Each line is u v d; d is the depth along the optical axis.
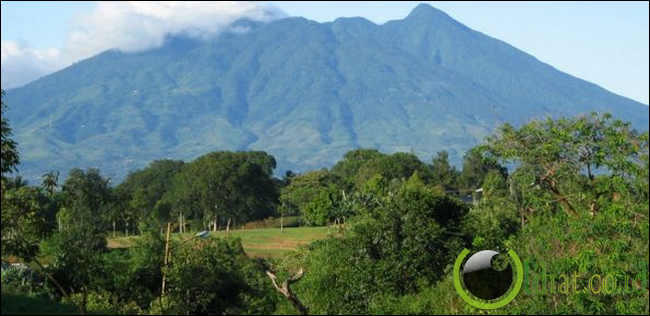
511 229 36.09
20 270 36.16
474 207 42.38
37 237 27.19
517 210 36.44
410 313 27.56
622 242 25.09
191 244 36.25
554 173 31.05
